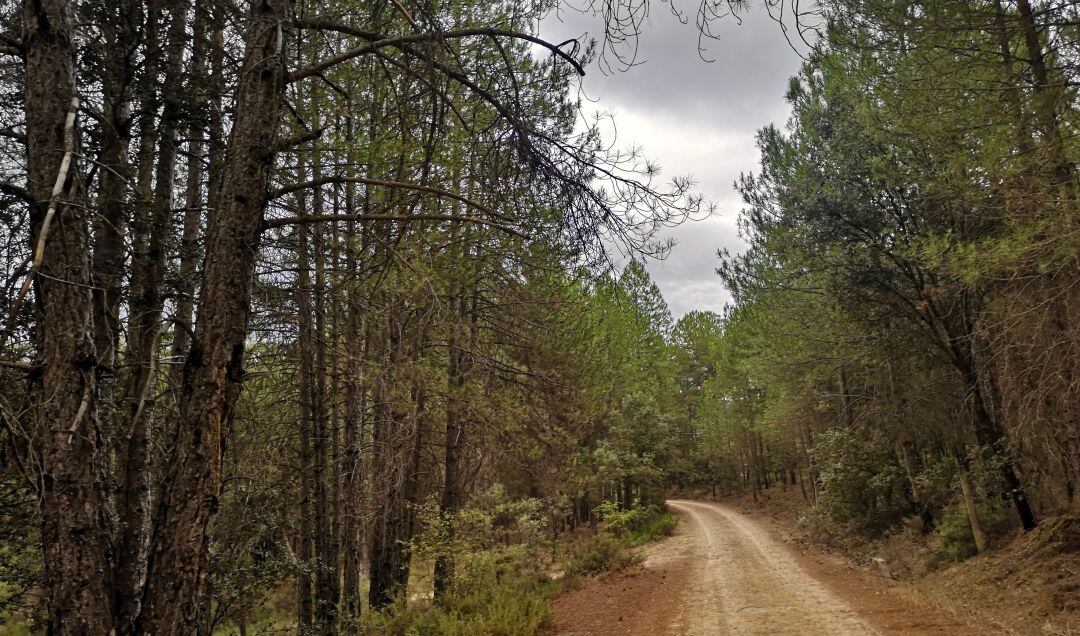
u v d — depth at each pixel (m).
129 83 4.95
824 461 18.28
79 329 2.83
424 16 3.65
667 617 10.13
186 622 2.60
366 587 17.19
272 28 3.29
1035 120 6.67
